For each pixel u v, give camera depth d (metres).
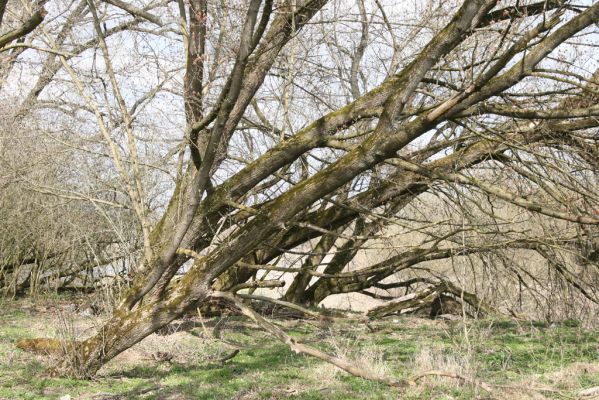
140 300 9.56
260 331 12.26
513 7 9.45
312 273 12.74
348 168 8.00
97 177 11.41
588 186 9.28
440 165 11.21
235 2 10.62
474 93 7.56
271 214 8.26
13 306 14.01
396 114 7.76
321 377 8.63
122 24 11.98
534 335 11.45
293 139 9.85
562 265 10.34
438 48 7.48
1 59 12.91
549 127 9.48
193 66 10.49
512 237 10.51
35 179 13.25
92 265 13.52
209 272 8.44
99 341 8.50
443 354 9.81
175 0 11.72
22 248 15.06
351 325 12.82
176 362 9.68
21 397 7.52
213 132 8.11
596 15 7.07
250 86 10.50
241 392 7.82
